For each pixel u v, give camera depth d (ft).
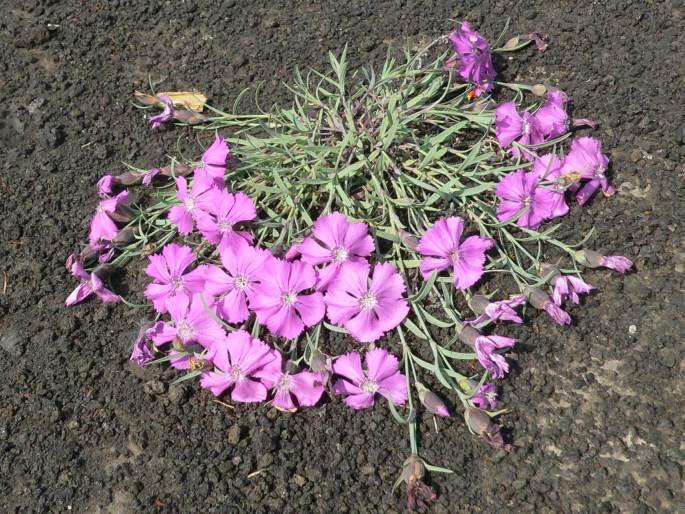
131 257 0.83
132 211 0.82
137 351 0.71
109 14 1.07
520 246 0.75
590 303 0.75
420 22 1.01
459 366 0.72
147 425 0.71
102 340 0.77
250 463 0.68
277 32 1.03
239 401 0.70
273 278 0.70
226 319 0.70
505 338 0.66
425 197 0.80
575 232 0.79
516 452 0.67
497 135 0.81
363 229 0.71
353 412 0.70
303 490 0.67
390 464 0.67
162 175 0.87
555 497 0.65
